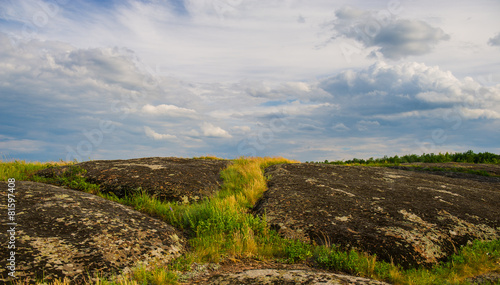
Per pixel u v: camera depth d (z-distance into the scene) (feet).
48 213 17.38
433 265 17.40
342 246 18.95
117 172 32.12
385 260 17.85
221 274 14.21
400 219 22.45
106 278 12.87
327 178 34.63
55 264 12.91
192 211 22.80
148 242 16.60
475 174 46.73
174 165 38.29
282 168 39.73
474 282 14.65
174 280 13.37
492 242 19.69
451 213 24.04
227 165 43.86
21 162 37.14
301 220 22.25
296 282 12.44
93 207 19.72
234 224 20.84
